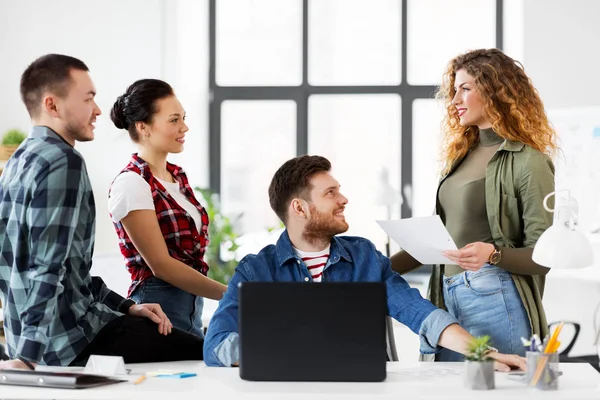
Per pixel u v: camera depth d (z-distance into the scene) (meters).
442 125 2.99
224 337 2.42
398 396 1.95
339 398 1.95
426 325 2.38
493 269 2.69
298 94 6.75
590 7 5.98
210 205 6.11
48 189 2.35
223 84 6.80
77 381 2.02
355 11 6.73
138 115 3.11
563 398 1.95
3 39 5.97
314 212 2.47
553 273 5.57
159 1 6.11
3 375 2.07
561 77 6.01
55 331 2.44
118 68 6.09
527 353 2.07
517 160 2.70
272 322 2.12
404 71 6.65
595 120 5.66
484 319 2.68
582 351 5.89
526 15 6.04
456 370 2.29
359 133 6.74
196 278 3.04
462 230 2.79
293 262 2.53
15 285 2.40
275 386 2.07
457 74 2.85
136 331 2.61
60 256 2.35
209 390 2.02
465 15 6.61
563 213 2.24
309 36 6.76
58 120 2.55
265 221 6.80
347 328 2.11
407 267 3.02
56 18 6.03
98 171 5.98
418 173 6.69
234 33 6.77
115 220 3.04
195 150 6.52
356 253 2.57
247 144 6.80
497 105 2.76
